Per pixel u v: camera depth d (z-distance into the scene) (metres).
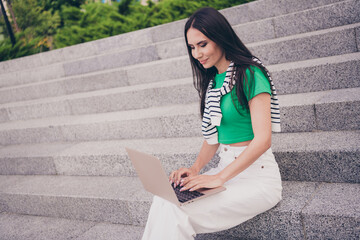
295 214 1.97
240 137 1.88
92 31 6.80
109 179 3.16
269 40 4.08
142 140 3.45
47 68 5.80
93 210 2.83
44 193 3.07
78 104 4.44
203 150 2.15
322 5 4.31
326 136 2.56
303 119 2.75
